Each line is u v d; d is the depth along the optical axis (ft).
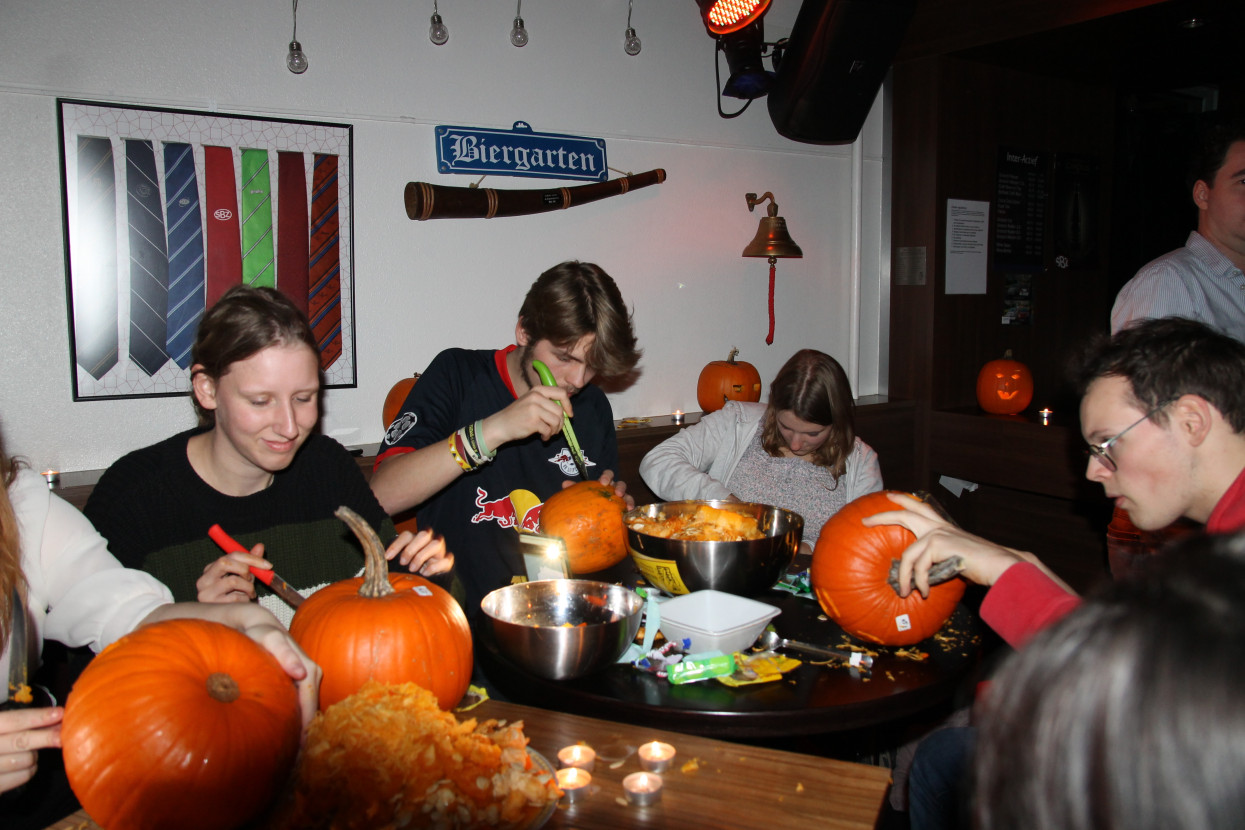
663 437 9.71
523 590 4.11
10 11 6.87
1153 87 13.55
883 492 4.42
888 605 4.01
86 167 7.25
